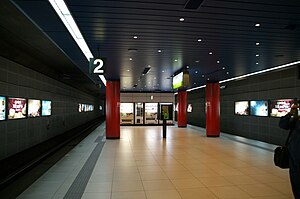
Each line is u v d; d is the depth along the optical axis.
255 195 4.82
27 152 9.47
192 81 17.41
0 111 7.71
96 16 5.07
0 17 5.38
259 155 9.05
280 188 5.26
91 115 35.44
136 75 13.56
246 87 15.71
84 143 12.21
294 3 4.50
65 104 17.75
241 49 7.87
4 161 7.76
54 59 10.30
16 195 4.88
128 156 8.77
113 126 14.11
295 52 8.28
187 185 5.43
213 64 10.54
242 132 16.14
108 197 4.68
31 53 8.88
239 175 6.29
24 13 5.18
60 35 6.72
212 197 4.70
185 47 7.57
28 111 10.18
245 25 5.66
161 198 4.64
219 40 6.87
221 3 4.49
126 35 6.36
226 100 18.67
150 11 4.84
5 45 7.17
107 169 6.87
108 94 14.55
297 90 11.20
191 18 5.24
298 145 3.10
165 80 16.27
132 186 5.35
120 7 4.65
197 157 8.62
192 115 28.12
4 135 8.06
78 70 13.71
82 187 5.27
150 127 22.33
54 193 4.90
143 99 24.62
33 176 6.31
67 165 7.36
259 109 14.17
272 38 6.69
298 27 5.73
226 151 9.93
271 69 11.88
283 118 3.43
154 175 6.25
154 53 8.38
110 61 9.76
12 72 8.68
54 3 4.54
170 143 12.20
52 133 14.21
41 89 12.03
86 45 7.45
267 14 5.03
